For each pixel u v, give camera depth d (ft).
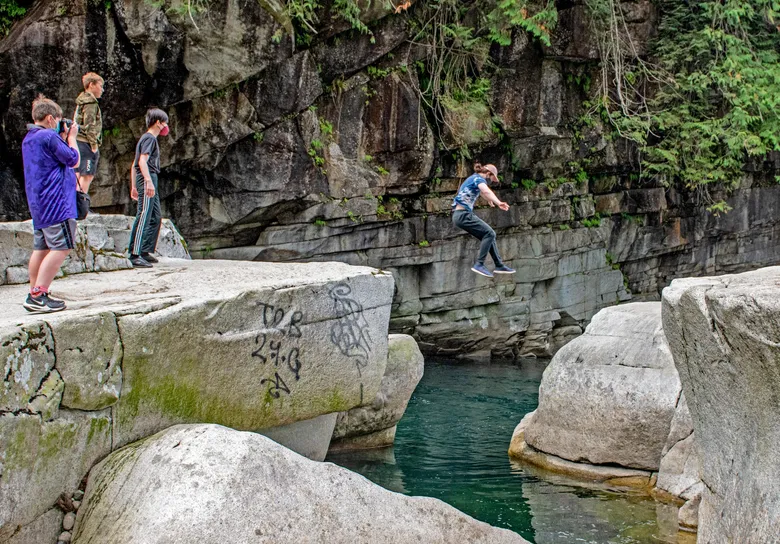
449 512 18.95
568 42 59.06
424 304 60.44
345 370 23.99
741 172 72.28
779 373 14.49
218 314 20.71
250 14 47.39
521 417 38.99
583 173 64.95
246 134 50.37
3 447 15.66
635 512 23.57
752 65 62.69
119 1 44.11
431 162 57.21
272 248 54.54
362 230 57.11
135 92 46.09
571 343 29.78
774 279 17.97
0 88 43.65
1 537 15.71
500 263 34.24
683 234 71.97
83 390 17.69
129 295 21.68
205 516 15.84
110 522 16.53
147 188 28.07
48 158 19.27
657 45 65.46
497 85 58.70
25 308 19.36
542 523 22.63
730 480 16.85
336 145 54.60
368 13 52.44
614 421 26.91
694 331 17.19
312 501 17.25
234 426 21.40
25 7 47.44
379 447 32.07
